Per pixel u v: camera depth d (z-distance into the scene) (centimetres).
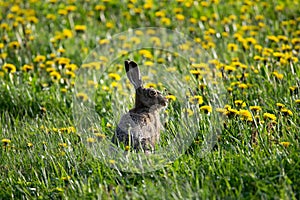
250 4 1753
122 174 896
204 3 1731
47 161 958
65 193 854
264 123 992
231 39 1568
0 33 1667
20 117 1217
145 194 813
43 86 1324
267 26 1623
